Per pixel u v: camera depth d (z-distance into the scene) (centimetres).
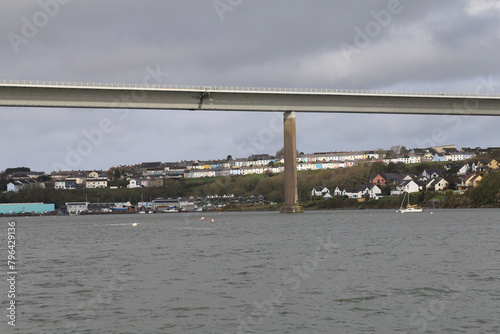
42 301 3447
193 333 2698
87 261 5491
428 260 4969
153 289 3759
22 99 13712
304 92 15900
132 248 6781
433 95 16438
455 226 9731
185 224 13338
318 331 2702
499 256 5169
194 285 3881
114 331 2752
